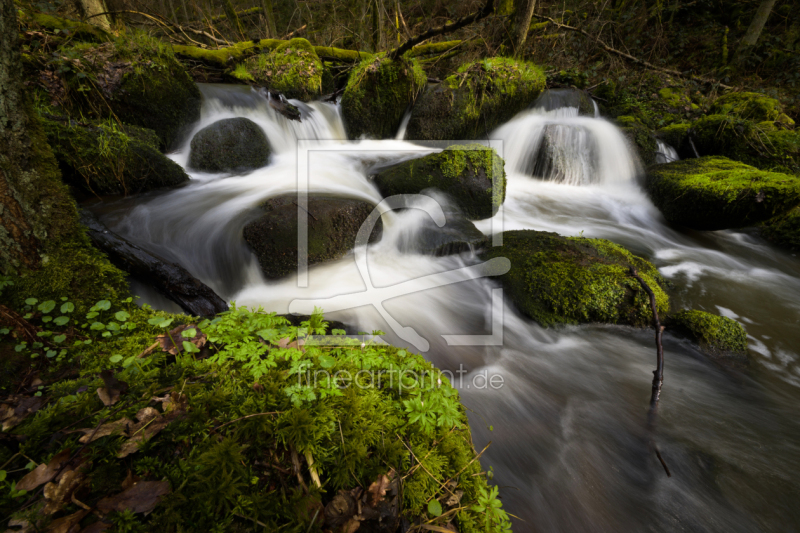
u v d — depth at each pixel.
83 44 6.29
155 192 5.55
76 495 1.43
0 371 2.14
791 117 10.19
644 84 11.74
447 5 14.77
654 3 13.93
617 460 2.91
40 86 5.61
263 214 4.98
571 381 3.63
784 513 2.55
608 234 6.77
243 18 15.86
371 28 12.96
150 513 1.42
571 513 2.55
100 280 2.88
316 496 1.52
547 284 4.33
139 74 6.31
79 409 1.81
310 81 9.65
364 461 1.65
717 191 6.21
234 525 1.41
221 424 1.73
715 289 5.28
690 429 3.15
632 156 8.54
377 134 9.52
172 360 2.30
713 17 13.87
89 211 4.29
